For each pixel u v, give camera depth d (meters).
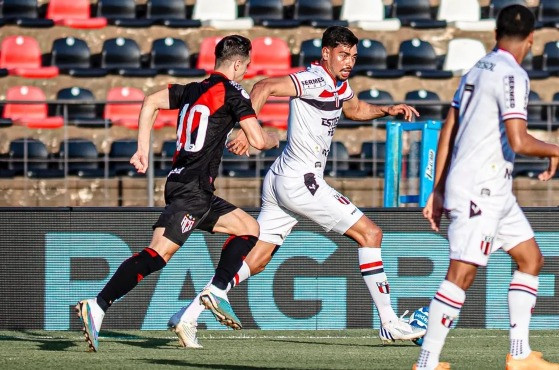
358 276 26.67
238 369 17.56
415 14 51.34
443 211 16.09
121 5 49.69
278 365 18.23
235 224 20.12
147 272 19.19
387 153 29.20
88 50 46.84
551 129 42.62
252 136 19.02
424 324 22.20
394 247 26.72
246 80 45.56
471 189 15.16
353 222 21.98
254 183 36.53
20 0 48.97
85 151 39.91
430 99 44.59
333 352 21.12
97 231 26.38
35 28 47.78
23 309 26.20
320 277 26.62
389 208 26.69
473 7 51.69
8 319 26.20
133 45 47.06
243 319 26.48
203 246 26.47
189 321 22.02
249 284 26.50
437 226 16.19
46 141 41.12
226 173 37.53
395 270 26.72
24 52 46.81
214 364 18.34
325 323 26.64
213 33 48.66
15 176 37.72
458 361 19.06
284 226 22.86
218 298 19.16
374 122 36.81
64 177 37.34
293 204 22.11
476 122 15.16
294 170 22.05
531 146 14.73
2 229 26.20
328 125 22.02
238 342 23.77
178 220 19.28
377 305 22.16
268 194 22.64
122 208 26.44
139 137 19.50
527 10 15.42
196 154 19.27
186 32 48.56
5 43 46.84
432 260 26.75
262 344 23.25
